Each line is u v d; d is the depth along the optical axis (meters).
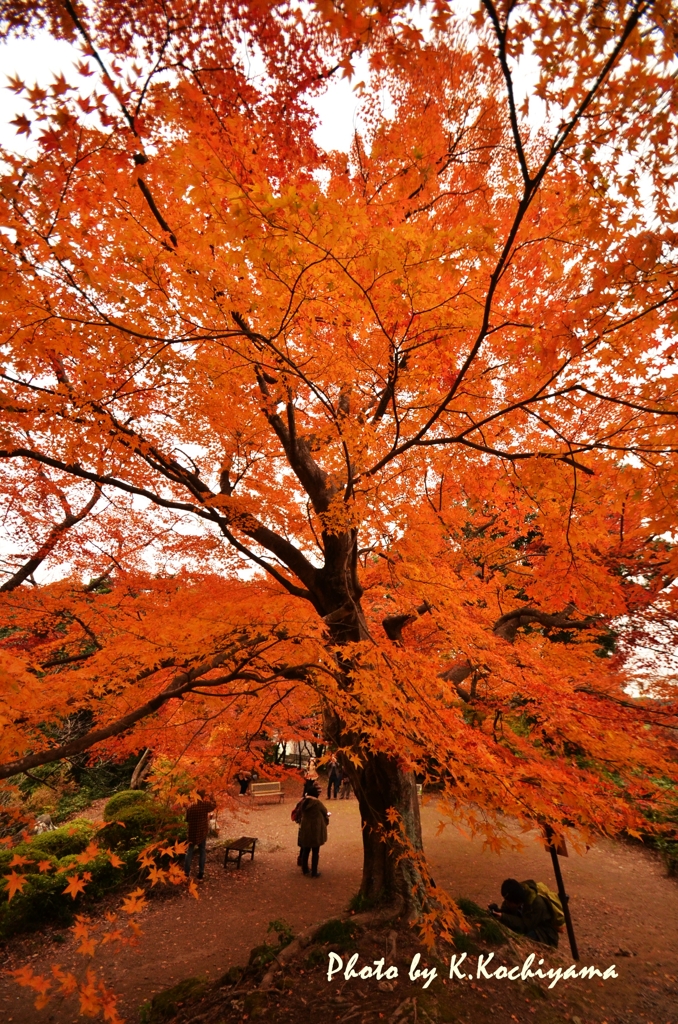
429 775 4.67
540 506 4.35
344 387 4.80
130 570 5.96
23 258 2.87
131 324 3.25
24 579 5.76
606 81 2.11
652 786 4.76
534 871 8.73
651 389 3.42
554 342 2.77
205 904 7.52
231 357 3.96
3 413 3.71
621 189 2.43
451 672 6.56
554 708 4.94
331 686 4.13
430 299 2.96
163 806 9.22
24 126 2.44
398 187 3.59
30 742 3.57
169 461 5.12
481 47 2.27
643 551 5.22
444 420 4.28
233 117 2.76
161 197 3.67
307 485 5.48
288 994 4.41
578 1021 4.36
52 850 8.81
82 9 2.32
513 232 2.40
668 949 6.07
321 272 2.87
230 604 4.69
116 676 4.16
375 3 2.08
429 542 5.14
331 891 8.01
